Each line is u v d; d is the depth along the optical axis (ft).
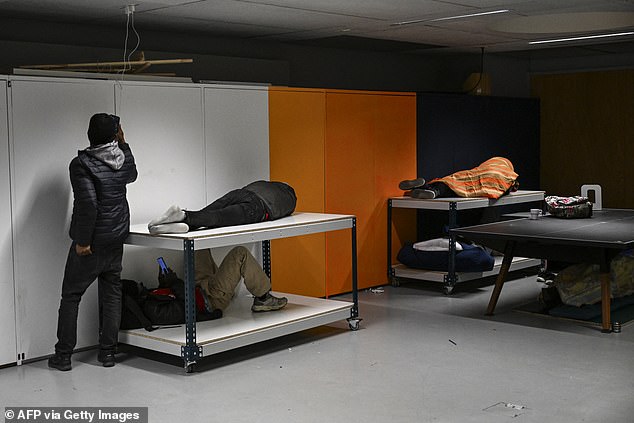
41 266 16.87
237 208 17.69
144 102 18.37
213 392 14.76
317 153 22.88
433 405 13.79
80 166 15.56
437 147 27.35
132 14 20.57
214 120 19.94
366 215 24.64
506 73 34.76
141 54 20.58
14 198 16.35
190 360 15.85
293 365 16.47
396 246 25.75
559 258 19.72
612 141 34.17
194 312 15.84
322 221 18.75
